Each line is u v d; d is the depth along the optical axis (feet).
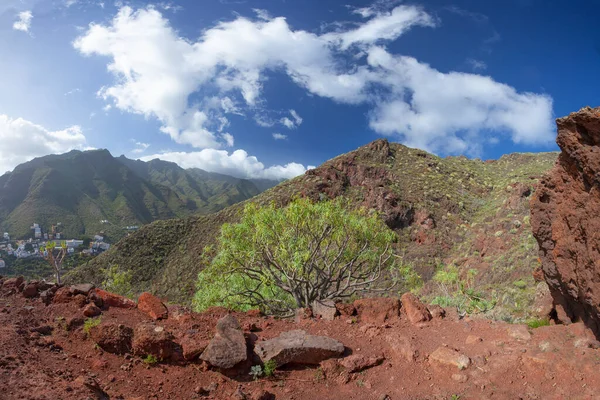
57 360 17.24
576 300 21.67
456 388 18.10
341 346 20.57
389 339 22.39
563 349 19.62
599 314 18.62
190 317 23.75
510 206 157.07
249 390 17.81
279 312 50.80
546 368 18.54
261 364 19.35
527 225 126.00
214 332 21.91
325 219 48.88
